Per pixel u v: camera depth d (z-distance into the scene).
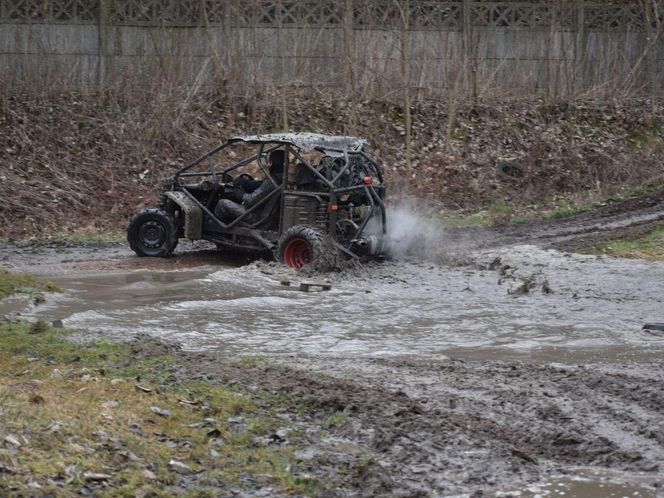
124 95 52.09
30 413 13.77
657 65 60.22
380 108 55.50
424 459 13.90
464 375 18.22
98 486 11.94
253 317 23.70
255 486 12.62
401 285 28.62
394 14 56.59
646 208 46.28
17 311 22.95
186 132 51.16
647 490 12.91
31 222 41.94
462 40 57.16
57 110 50.69
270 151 33.00
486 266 31.97
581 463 13.96
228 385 16.86
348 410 15.70
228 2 54.25
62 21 52.72
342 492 12.64
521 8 57.94
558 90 58.12
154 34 53.78
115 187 46.53
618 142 56.31
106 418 14.09
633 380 17.98
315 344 21.05
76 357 18.11
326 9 55.94
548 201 49.94
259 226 32.97
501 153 54.00
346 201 31.73
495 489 12.95
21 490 11.45
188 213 33.28
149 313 23.66
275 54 55.47
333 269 30.12
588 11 59.06
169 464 12.88
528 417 15.79
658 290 28.00
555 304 26.03
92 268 31.48
